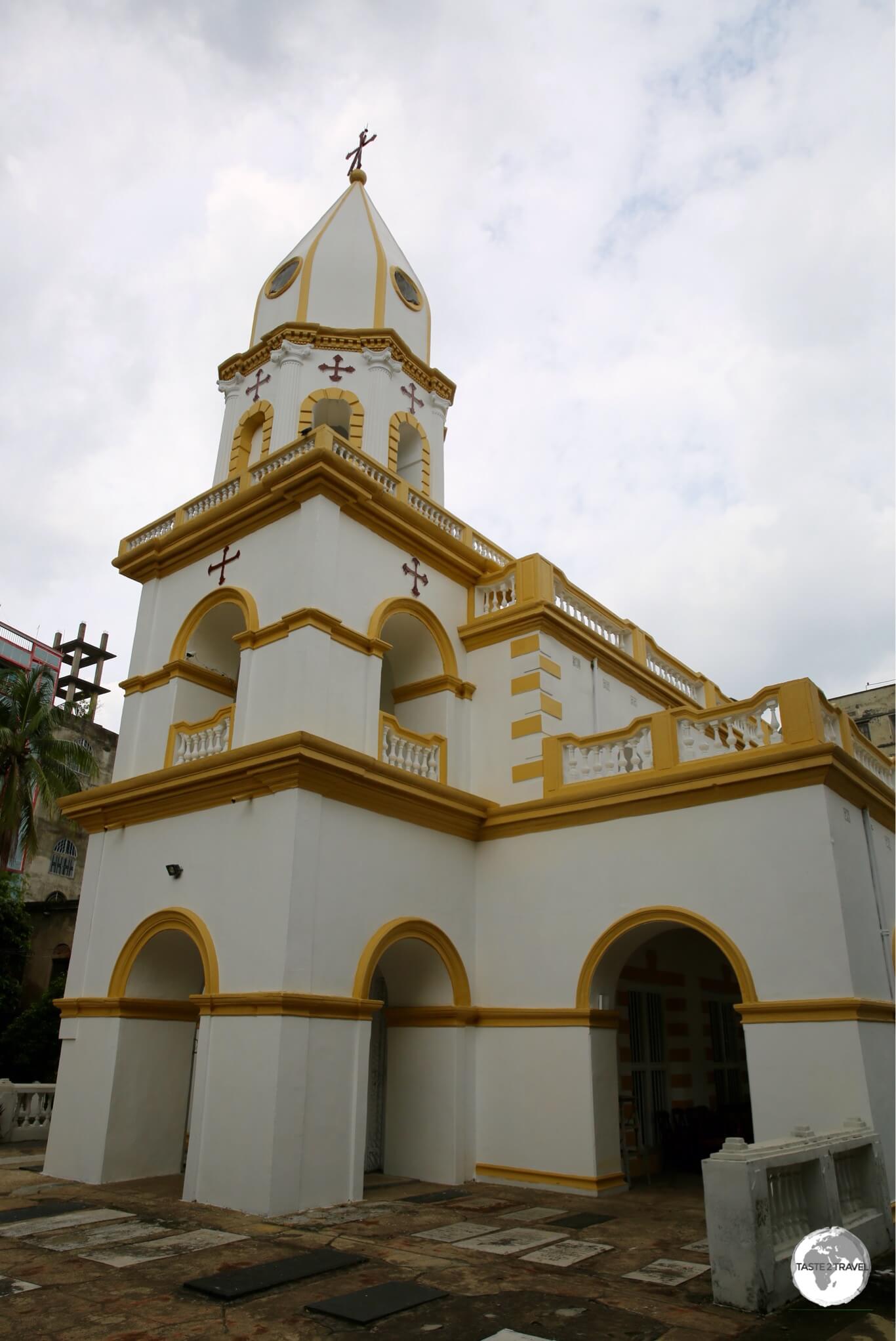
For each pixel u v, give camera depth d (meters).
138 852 14.42
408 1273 8.20
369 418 18.52
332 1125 11.45
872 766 14.36
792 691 12.59
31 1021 23.75
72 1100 13.68
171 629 16.42
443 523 17.38
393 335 19.22
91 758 27.42
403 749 14.79
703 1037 17.45
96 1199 11.60
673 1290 7.75
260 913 11.99
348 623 14.37
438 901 14.21
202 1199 11.21
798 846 11.88
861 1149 9.80
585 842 13.99
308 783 12.29
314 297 19.98
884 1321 7.02
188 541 16.50
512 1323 6.86
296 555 14.45
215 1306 7.17
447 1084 13.60
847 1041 10.77
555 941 13.85
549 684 15.84
